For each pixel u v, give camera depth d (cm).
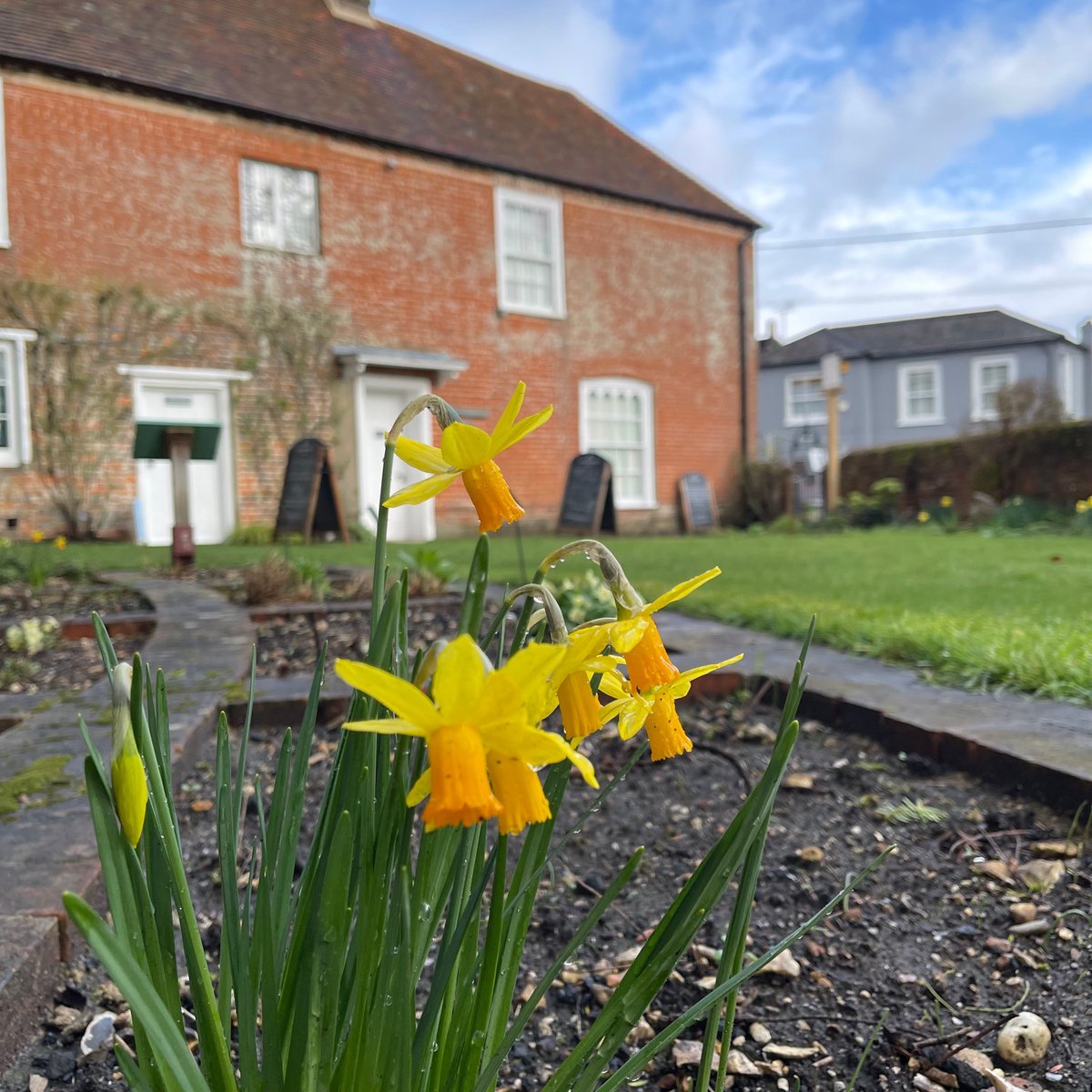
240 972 69
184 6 1139
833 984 145
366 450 1177
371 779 66
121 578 619
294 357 1099
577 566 657
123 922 62
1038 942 153
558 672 60
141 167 995
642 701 63
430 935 69
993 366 2517
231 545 961
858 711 262
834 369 1483
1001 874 175
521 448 1296
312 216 1125
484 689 49
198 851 190
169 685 298
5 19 950
